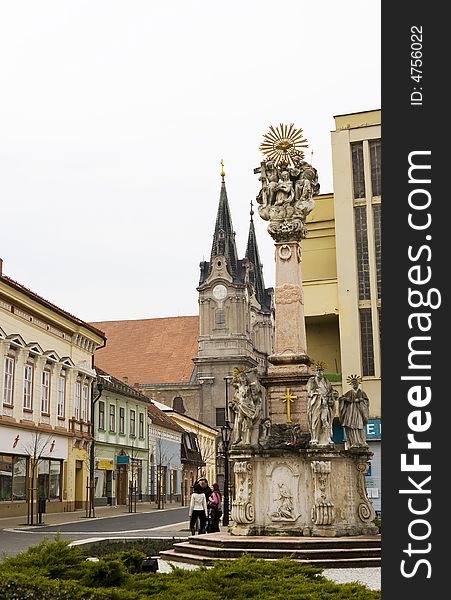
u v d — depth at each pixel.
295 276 20.84
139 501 64.31
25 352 42.44
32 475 42.41
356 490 18.89
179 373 99.31
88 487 51.81
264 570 11.26
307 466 18.56
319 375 18.94
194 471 85.06
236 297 98.00
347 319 38.44
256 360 101.50
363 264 38.88
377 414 36.75
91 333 52.62
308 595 9.54
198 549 17.72
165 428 73.19
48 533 30.12
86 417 52.47
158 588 10.55
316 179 21.78
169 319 106.12
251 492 18.75
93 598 9.40
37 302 43.78
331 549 16.75
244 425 19.02
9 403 40.66
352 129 39.88
